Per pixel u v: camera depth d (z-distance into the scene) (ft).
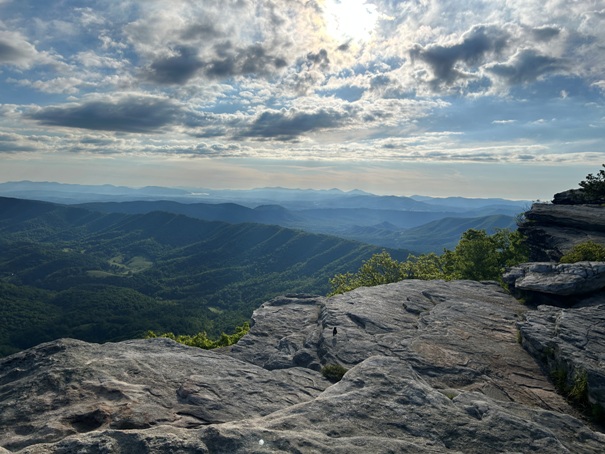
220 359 52.85
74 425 32.73
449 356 64.28
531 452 30.71
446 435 32.60
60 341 49.39
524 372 60.13
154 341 58.34
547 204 147.84
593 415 48.98
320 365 66.23
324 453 28.04
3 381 41.11
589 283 80.79
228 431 29.55
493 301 94.84
